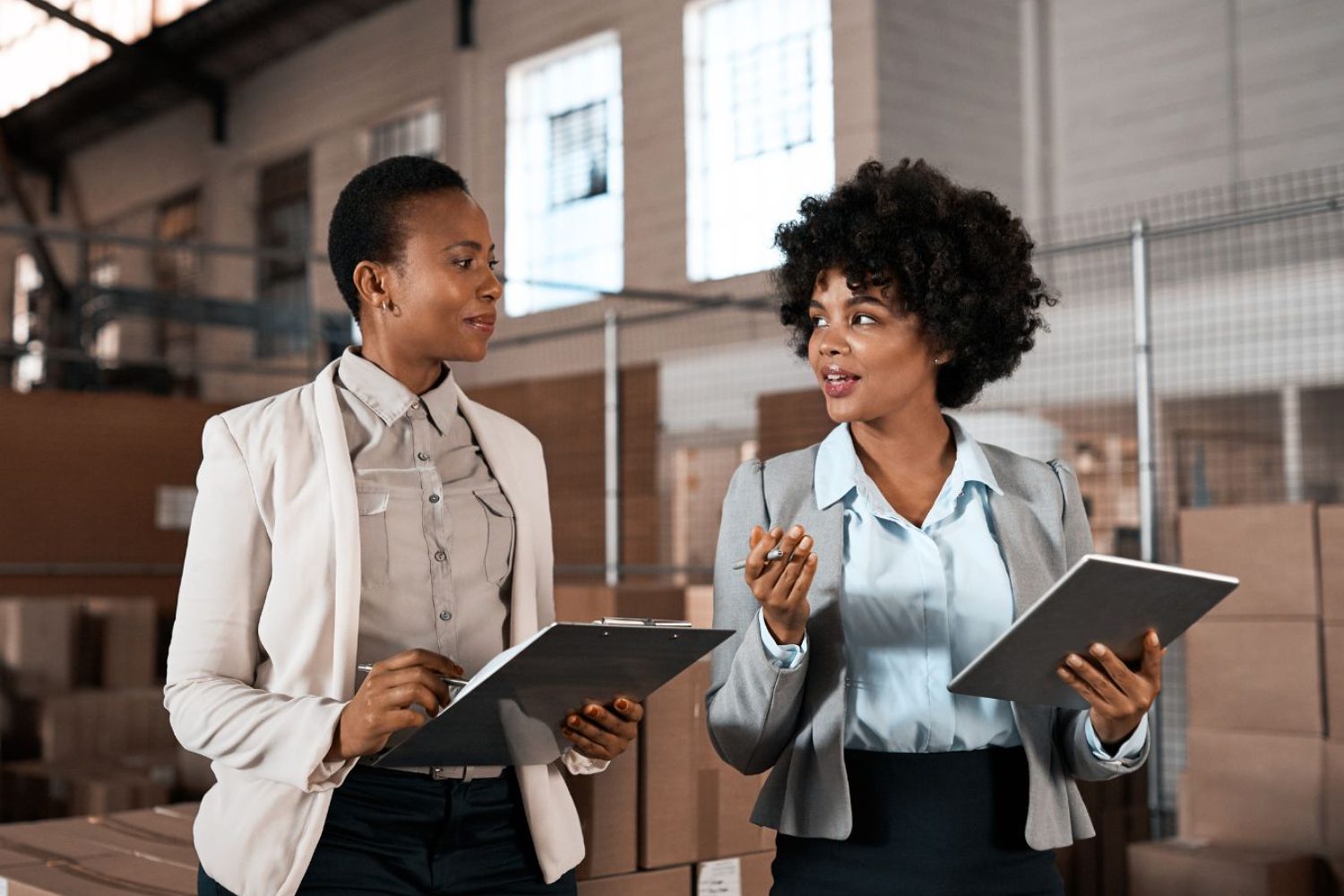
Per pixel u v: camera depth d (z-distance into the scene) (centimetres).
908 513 150
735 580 150
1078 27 852
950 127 829
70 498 677
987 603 145
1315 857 310
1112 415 740
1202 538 339
